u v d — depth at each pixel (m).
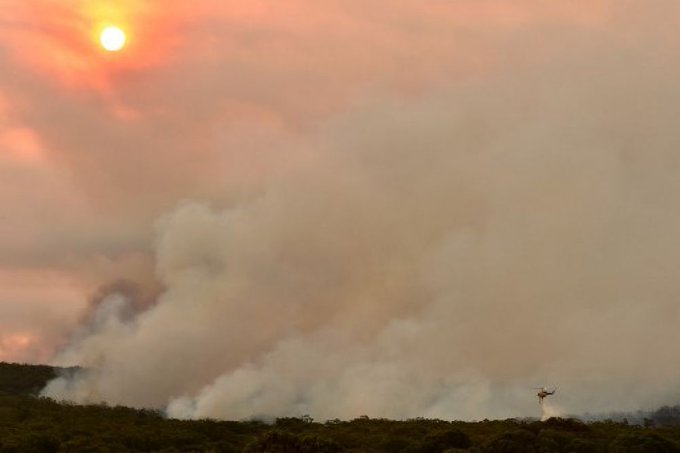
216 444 108.94
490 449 89.62
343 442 102.06
